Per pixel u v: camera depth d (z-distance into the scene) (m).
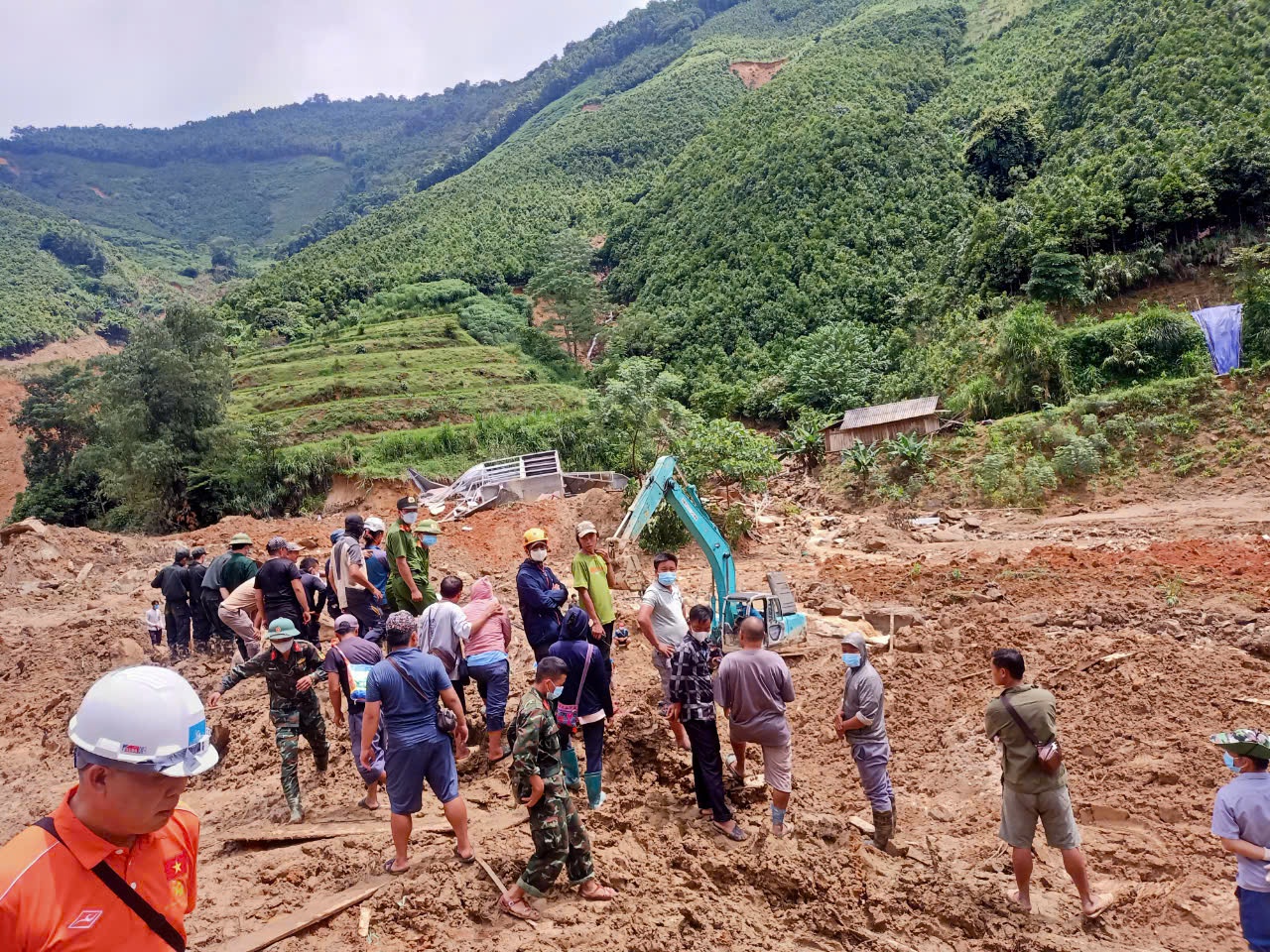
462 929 6.04
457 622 8.27
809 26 157.12
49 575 22.53
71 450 48.03
